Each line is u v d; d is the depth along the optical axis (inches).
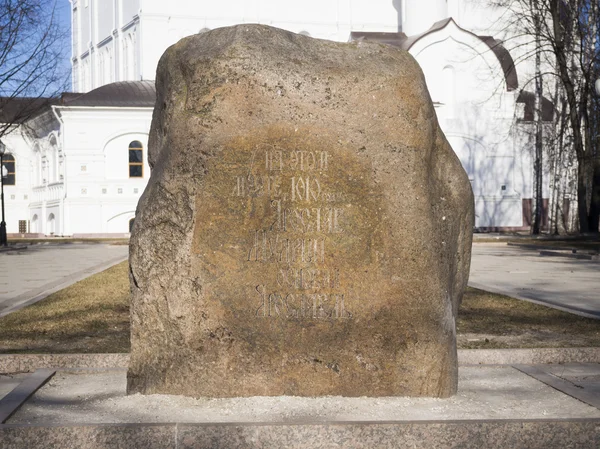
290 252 261.3
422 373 262.4
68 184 2134.6
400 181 263.1
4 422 231.8
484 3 2399.1
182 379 261.0
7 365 333.4
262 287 260.2
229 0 2363.4
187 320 259.8
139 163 2175.2
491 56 2203.5
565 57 1430.9
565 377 315.9
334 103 262.7
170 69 272.5
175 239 261.1
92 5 2726.4
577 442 229.6
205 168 260.1
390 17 2474.2
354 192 262.7
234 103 261.0
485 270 901.2
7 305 567.5
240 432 224.7
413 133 264.8
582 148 1488.7
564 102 1556.3
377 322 261.7
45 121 2287.2
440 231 268.5
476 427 229.3
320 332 261.0
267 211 261.1
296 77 262.7
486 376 302.2
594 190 1609.3
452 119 2203.5
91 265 1037.8
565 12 1521.9
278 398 257.4
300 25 2420.0
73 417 239.1
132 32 2391.7
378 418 236.2
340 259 261.7
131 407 250.1
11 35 1355.8
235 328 259.8
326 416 238.2
